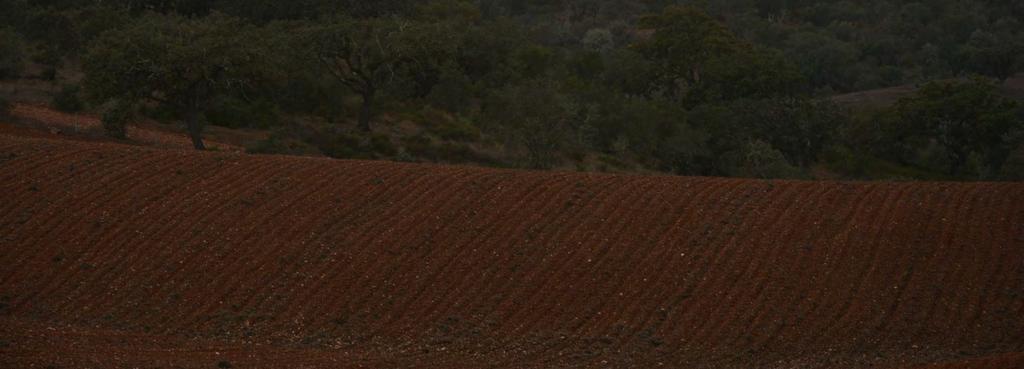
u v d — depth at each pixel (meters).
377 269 27.34
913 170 75.50
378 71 57.38
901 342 24.52
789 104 70.62
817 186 33.62
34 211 29.19
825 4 178.25
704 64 90.62
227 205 30.20
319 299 25.86
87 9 71.44
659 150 62.81
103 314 24.72
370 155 52.62
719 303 26.28
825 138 70.62
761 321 25.41
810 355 23.81
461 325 25.03
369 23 57.91
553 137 52.94
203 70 46.19
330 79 60.94
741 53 88.50
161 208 29.89
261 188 31.55
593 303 26.31
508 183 32.91
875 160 77.62
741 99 73.75
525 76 76.50
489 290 26.67
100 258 27.14
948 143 76.31
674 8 104.69
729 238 29.53
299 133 54.56
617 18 163.12
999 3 177.50
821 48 137.38
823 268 27.89
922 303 26.22
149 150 34.78
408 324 25.00
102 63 46.25
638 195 32.38
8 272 26.22
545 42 131.00
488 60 78.06
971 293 26.62
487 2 154.88
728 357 23.64
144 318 24.67
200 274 26.72
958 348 24.20
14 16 68.75
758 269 27.84
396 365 22.03
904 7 172.12
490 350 23.81
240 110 56.41
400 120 60.41
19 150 33.50
